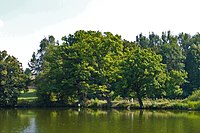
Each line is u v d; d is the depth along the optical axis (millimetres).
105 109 73938
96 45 81562
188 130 40469
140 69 74375
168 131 39656
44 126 42969
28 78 89562
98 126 43250
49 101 83438
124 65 76750
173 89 80000
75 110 70938
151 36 145125
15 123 46000
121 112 65188
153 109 74188
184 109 72625
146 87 74750
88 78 81125
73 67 81375
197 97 77000
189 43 134875
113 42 82250
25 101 82500
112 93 79062
